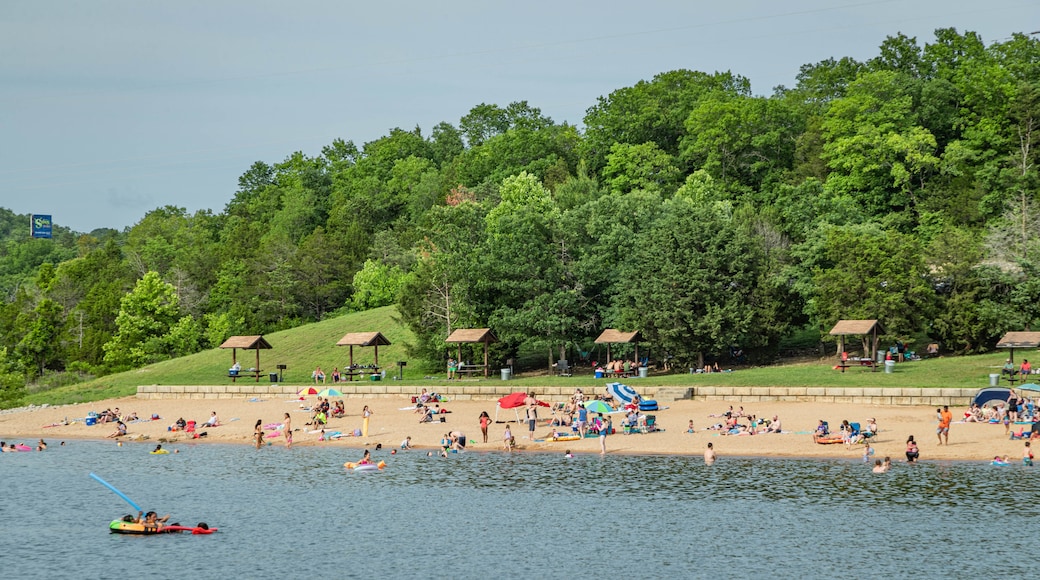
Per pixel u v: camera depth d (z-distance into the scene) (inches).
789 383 3058.6
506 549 1701.5
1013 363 2935.5
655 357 3890.3
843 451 2367.1
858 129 5059.1
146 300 5344.5
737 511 1876.2
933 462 2222.0
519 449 2652.6
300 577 1582.2
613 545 1697.8
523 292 3853.3
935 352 3457.2
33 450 2915.8
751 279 3654.0
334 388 3316.9
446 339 3735.2
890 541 1644.9
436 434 2891.2
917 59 6033.5
